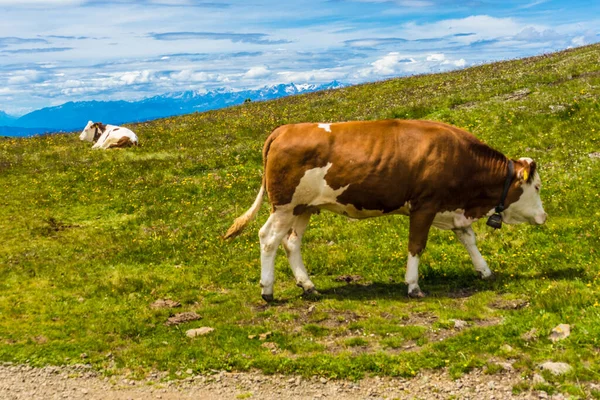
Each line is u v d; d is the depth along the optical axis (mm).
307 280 12234
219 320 11117
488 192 11992
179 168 24781
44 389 8805
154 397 8438
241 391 8516
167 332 10750
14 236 17859
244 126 31828
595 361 8070
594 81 25625
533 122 22375
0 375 9281
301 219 12273
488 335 9312
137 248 16125
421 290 12109
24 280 14031
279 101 42344
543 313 9727
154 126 35812
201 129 32781
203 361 9359
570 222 14695
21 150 30188
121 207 20594
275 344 9844
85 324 11195
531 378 8047
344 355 9148
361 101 34312
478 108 25453
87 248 16562
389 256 14070
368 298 11742
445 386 8188
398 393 8156
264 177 12117
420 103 28812
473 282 12297
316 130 11609
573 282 11086
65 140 33969
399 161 11320
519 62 40062
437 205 11625
